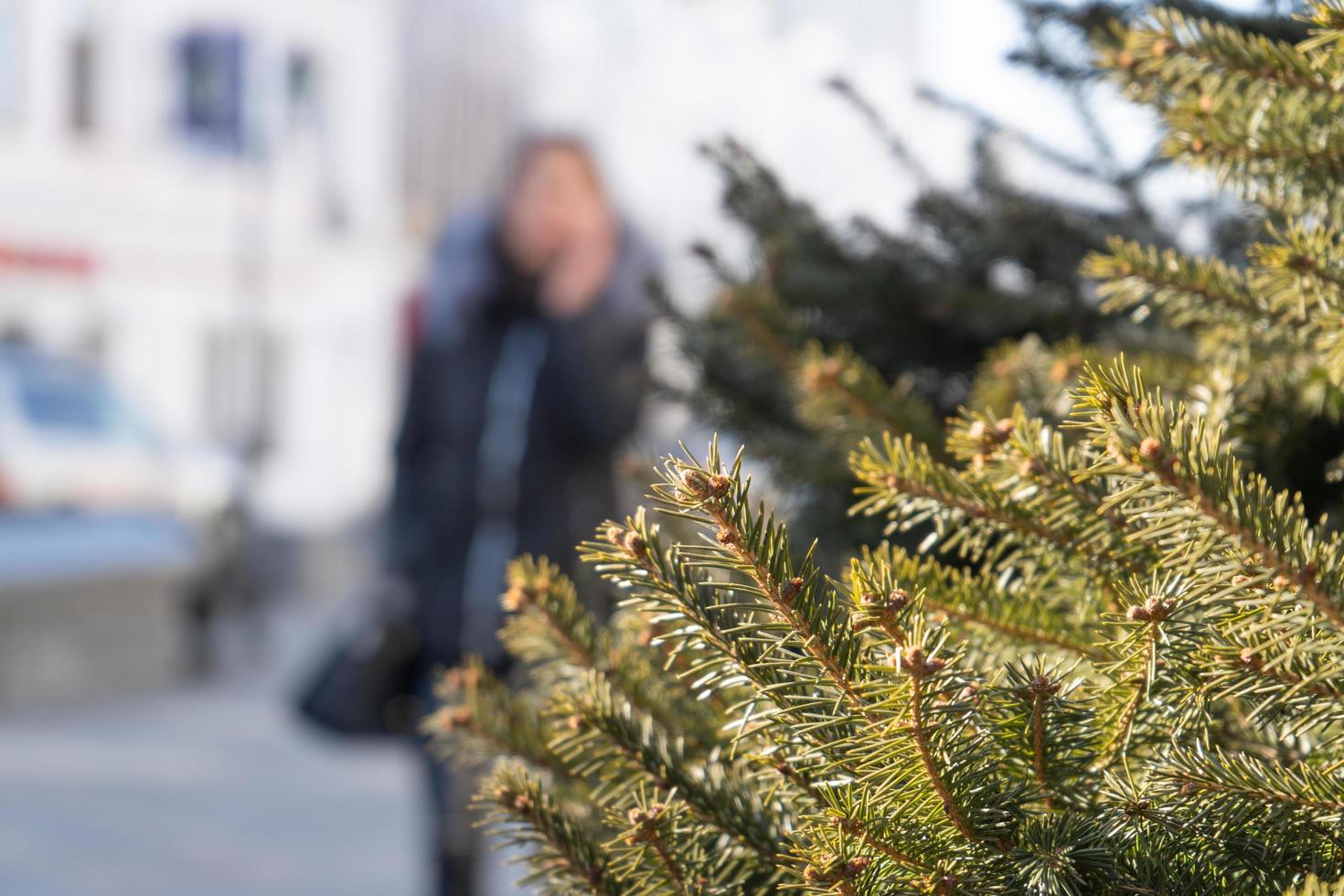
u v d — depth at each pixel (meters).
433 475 5.22
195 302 31.59
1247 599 1.65
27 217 28.78
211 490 15.68
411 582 5.18
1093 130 2.65
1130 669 1.70
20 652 12.59
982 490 1.81
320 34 34.06
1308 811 1.68
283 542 23.86
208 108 32.31
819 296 2.79
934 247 2.92
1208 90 1.88
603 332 5.05
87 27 29.89
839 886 1.67
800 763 1.75
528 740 1.94
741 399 2.90
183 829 8.68
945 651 1.68
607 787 1.86
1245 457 2.00
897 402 2.20
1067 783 1.71
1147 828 1.70
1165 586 1.68
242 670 15.05
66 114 29.62
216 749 11.25
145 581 13.91
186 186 31.23
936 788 1.67
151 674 13.80
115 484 15.07
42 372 15.90
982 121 2.78
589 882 1.80
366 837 8.62
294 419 33.31
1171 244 2.64
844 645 1.69
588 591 2.41
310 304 33.44
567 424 5.05
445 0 34.06
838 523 2.30
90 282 29.78
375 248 34.44
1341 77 1.79
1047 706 1.70
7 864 7.78
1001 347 2.53
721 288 2.79
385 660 5.15
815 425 2.27
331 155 34.59
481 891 5.16
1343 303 1.81
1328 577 1.63
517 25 31.38
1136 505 1.72
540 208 5.12
